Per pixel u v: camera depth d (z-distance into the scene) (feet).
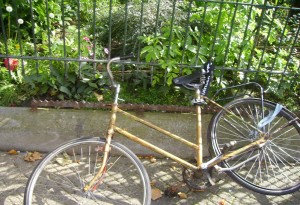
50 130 11.51
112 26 13.69
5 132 11.41
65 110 11.50
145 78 12.34
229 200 10.73
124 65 12.61
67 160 11.59
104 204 10.21
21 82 11.91
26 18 13.92
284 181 11.64
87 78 11.96
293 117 10.86
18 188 10.42
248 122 11.59
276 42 14.21
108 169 11.34
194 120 11.73
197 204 10.49
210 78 10.25
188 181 10.19
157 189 10.82
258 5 11.02
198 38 12.16
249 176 11.73
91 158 11.77
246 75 11.90
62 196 10.34
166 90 12.07
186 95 12.28
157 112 11.75
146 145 9.64
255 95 12.51
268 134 10.64
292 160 12.40
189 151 12.01
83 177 11.02
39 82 11.90
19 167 11.13
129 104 11.50
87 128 11.59
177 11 13.10
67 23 14.46
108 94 12.06
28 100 11.75
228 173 10.49
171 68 11.43
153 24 13.01
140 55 11.87
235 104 10.96
